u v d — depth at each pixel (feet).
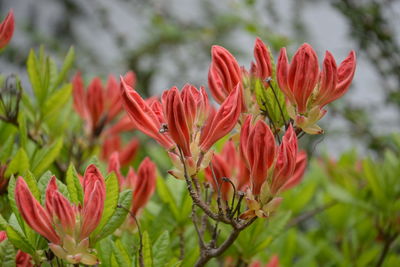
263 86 2.70
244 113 2.75
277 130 2.72
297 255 4.02
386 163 3.66
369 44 5.38
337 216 3.98
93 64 6.55
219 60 2.69
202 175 3.03
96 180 2.53
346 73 2.65
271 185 2.58
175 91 2.54
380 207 3.59
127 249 2.79
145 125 2.59
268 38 5.05
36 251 2.61
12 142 3.01
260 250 3.01
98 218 2.53
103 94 3.52
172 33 6.17
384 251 3.53
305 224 5.16
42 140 3.33
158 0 6.63
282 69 2.64
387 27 5.34
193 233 3.07
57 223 2.51
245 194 2.59
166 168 4.07
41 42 6.33
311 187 3.80
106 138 3.65
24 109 3.33
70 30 7.20
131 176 2.91
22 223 2.63
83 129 3.69
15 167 2.89
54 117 3.42
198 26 6.81
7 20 2.87
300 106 2.64
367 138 5.28
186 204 3.00
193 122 2.60
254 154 2.56
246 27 5.15
